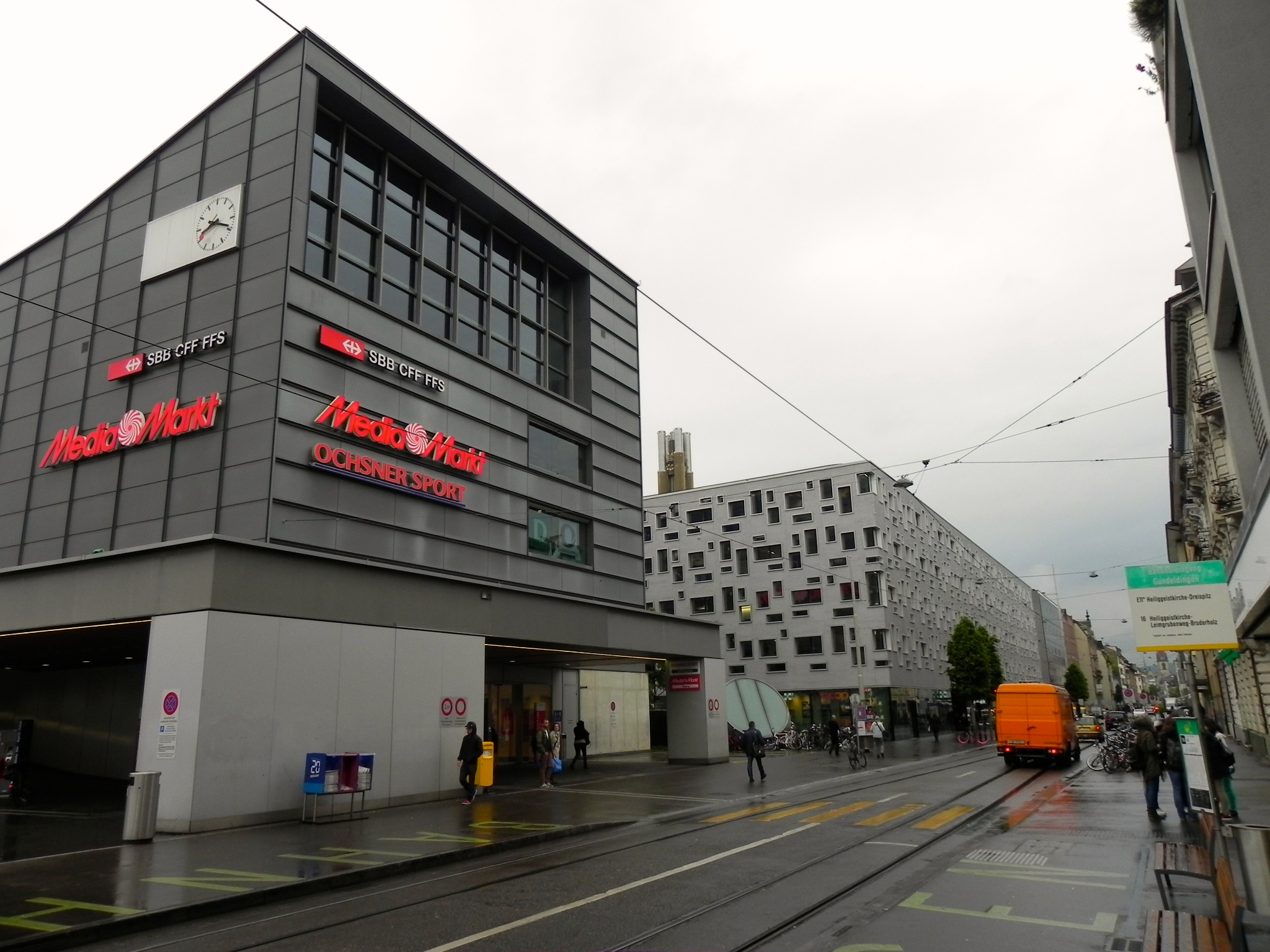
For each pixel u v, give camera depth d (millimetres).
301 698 16188
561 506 28797
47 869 10711
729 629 58500
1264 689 26453
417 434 22969
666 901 8773
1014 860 10961
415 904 9000
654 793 20312
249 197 21562
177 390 21312
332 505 20500
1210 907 8320
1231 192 10242
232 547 15320
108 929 7867
